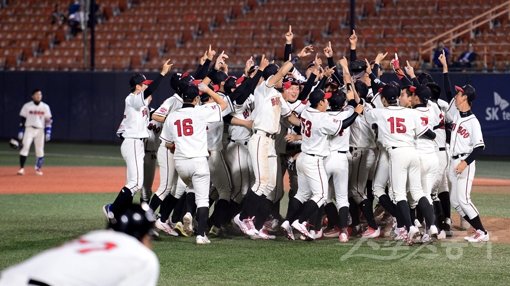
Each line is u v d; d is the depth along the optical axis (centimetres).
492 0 6988
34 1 8638
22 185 4659
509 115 5875
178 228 3009
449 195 3086
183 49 7550
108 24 8088
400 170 2856
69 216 3541
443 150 3042
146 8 8162
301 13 7469
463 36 6669
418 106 2894
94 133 7138
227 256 2670
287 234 2952
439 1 7112
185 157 2853
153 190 4469
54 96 7250
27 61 7988
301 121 2908
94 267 1137
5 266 2547
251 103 3059
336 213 3052
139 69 7262
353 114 2856
